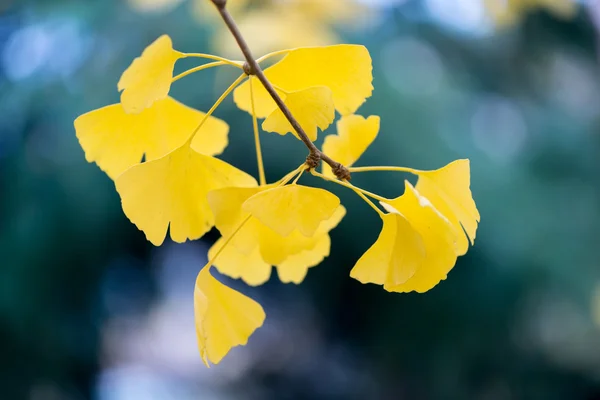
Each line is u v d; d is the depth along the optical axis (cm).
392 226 61
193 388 550
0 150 296
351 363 453
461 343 336
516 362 338
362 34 295
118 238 313
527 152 321
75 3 281
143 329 537
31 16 285
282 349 515
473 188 295
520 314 318
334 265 342
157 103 65
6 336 288
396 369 369
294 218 59
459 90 318
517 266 301
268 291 442
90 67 278
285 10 122
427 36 329
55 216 282
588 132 329
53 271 291
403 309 350
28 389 296
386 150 280
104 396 456
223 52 142
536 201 302
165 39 58
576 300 306
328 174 66
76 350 314
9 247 282
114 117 65
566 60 338
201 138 66
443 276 60
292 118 60
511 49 338
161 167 62
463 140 297
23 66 296
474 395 345
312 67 64
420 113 289
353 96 65
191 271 521
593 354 324
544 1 132
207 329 62
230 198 61
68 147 279
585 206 308
